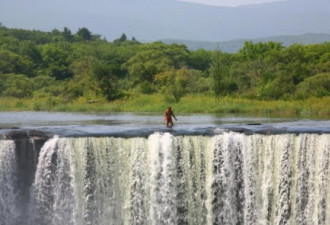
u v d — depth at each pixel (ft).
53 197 163.32
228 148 167.63
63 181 163.12
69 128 194.29
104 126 222.28
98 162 163.73
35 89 486.38
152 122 256.52
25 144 164.25
